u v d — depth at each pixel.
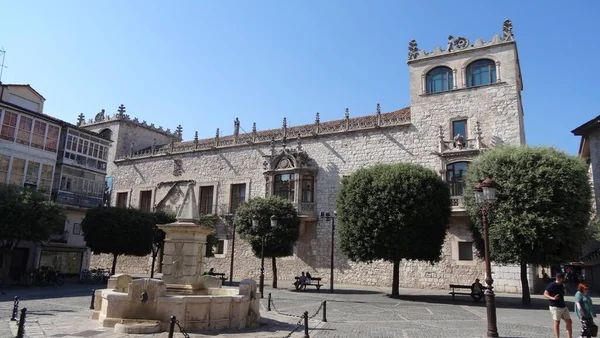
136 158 55.62
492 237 25.14
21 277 31.72
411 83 40.06
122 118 59.03
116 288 15.44
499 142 34.97
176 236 15.34
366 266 38.41
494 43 36.75
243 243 45.28
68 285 32.25
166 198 51.59
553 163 25.11
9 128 34.38
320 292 30.88
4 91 37.94
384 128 40.25
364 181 30.03
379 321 17.17
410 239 27.86
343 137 42.19
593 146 34.12
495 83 36.22
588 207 25.19
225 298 13.33
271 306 21.09
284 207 35.62
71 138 40.44
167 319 12.45
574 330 15.63
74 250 39.69
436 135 37.78
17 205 28.02
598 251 36.62
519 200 24.77
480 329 15.56
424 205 28.28
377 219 28.47
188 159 51.66
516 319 18.42
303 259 41.31
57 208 30.98
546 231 23.92
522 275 25.12
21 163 35.09
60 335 11.59
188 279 14.88
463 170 35.34
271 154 44.50
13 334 11.73
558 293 12.84
